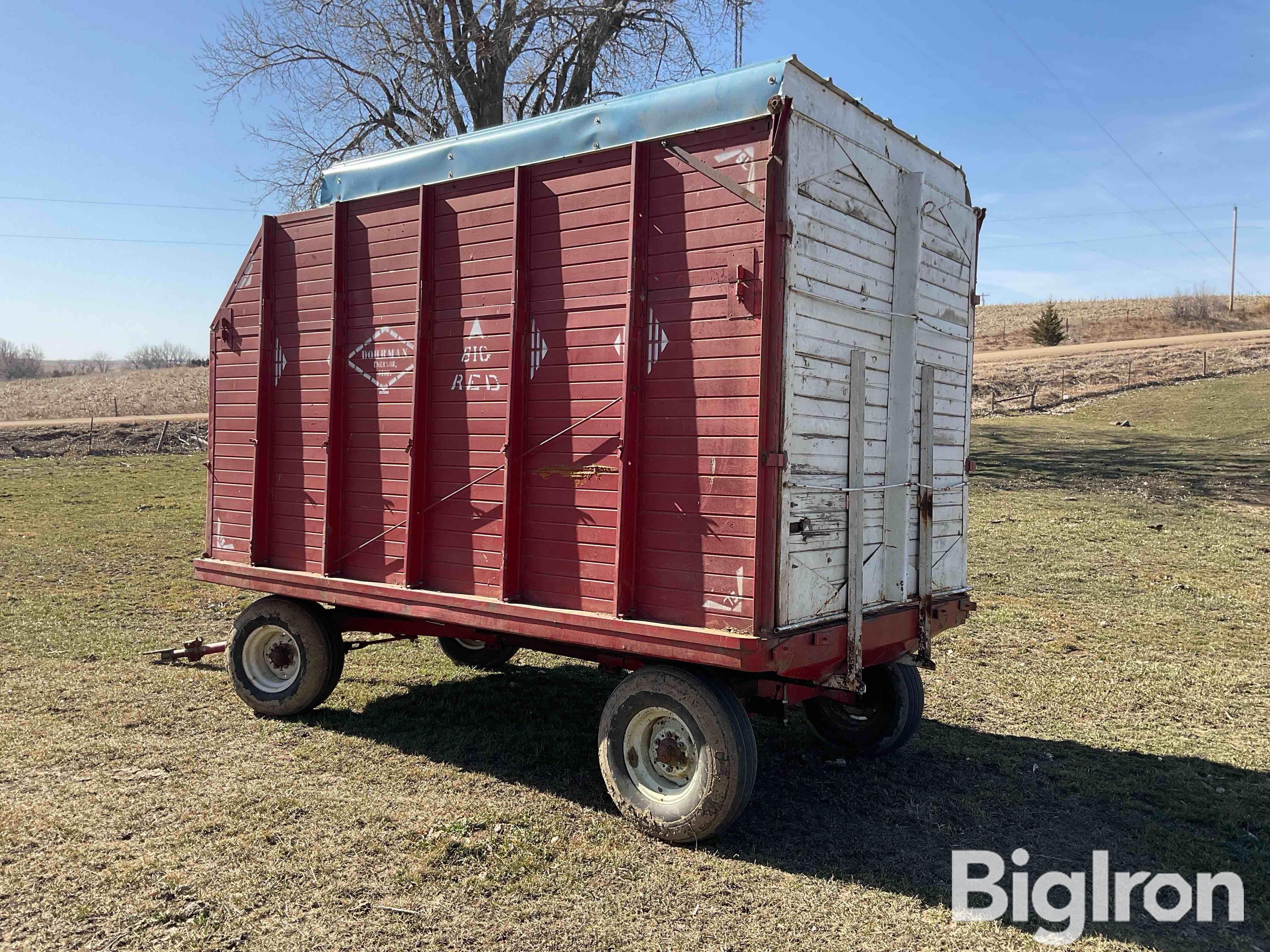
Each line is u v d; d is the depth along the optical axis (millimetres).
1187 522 15461
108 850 4332
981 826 4926
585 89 21844
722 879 4199
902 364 5199
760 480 4254
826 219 4578
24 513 16953
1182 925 3914
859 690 4738
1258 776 5633
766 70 4340
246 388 6832
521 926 3742
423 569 5738
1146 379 38250
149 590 11008
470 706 6949
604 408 4844
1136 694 7359
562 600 5020
